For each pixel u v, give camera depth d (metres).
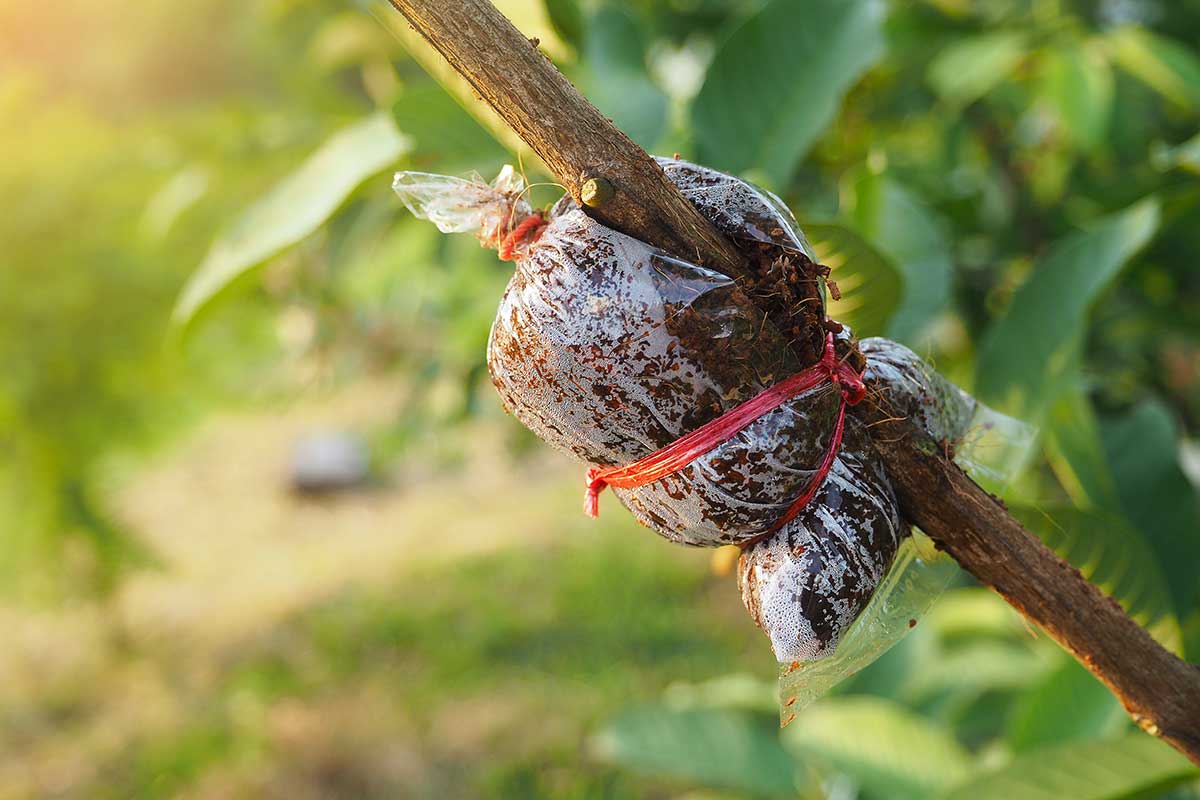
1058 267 0.88
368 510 5.09
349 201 0.85
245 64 2.86
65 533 3.40
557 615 3.96
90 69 3.24
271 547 4.78
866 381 0.58
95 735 3.45
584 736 3.23
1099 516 0.71
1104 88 1.22
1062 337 0.85
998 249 1.46
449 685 3.59
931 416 0.60
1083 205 1.40
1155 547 0.95
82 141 3.09
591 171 0.55
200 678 3.76
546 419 0.57
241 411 5.68
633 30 1.02
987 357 0.89
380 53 1.40
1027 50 1.28
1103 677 0.62
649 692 3.42
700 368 0.55
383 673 3.71
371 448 3.11
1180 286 1.35
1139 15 1.46
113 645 3.80
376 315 2.11
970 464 0.64
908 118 1.61
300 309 2.08
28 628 3.92
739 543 0.58
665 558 4.24
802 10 0.89
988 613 1.55
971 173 1.65
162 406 3.45
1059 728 0.96
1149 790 0.71
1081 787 0.72
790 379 0.56
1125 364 1.48
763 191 0.57
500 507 4.95
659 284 0.55
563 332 0.55
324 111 1.71
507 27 0.54
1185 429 1.50
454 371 1.97
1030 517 0.71
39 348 3.13
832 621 0.57
